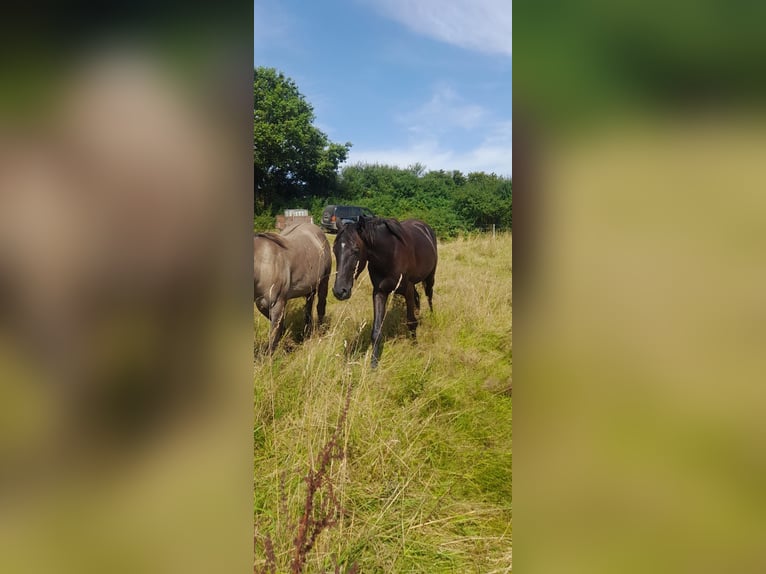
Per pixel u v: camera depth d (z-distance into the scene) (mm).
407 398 3121
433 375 3354
